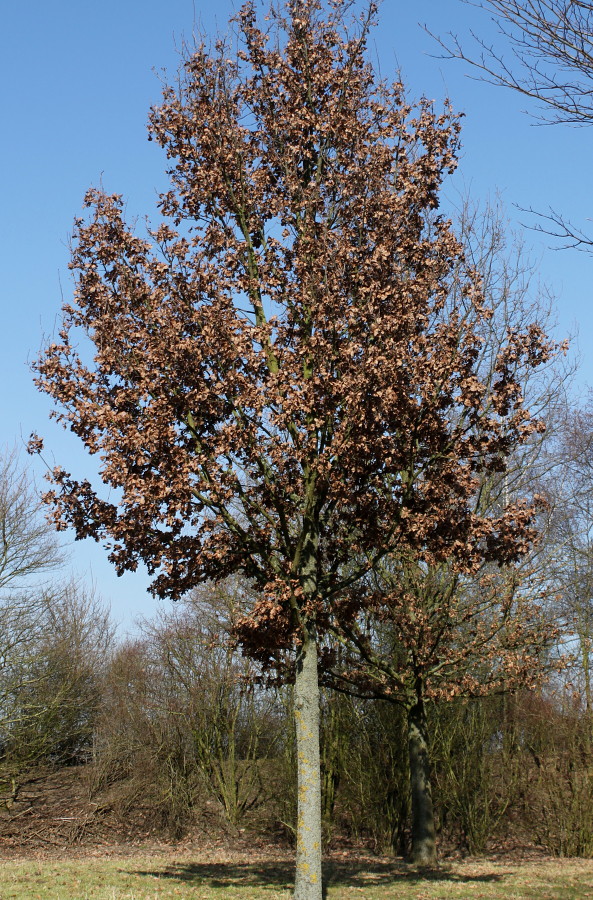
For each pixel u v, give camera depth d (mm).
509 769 22625
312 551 12352
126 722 28500
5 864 19578
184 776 26922
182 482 10664
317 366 11586
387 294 11633
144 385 11492
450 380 12617
